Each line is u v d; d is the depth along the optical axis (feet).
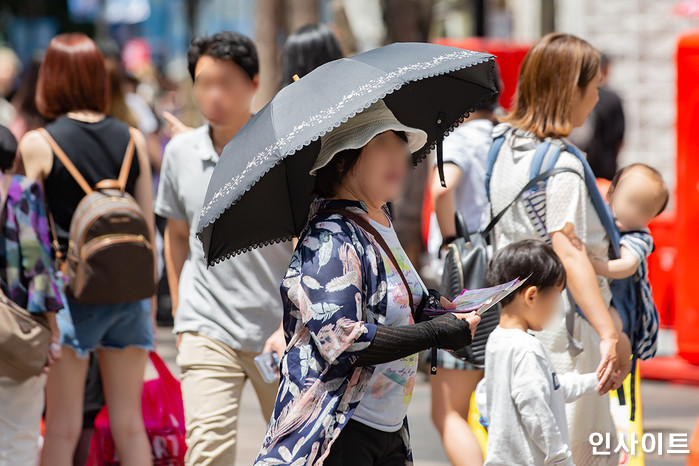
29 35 311.47
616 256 35.01
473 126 44.24
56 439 39.55
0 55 105.50
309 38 42.01
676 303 70.79
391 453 27.04
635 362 36.42
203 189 38.09
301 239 25.52
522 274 32.04
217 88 37.76
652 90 119.96
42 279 36.76
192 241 38.34
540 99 35.24
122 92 50.67
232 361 37.37
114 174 40.57
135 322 40.14
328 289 24.44
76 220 38.78
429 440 55.36
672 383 69.87
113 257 38.27
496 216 36.06
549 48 35.04
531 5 148.36
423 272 94.99
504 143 36.11
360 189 26.04
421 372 70.59
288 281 25.13
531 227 35.17
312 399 24.82
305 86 25.23
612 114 74.33
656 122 119.96
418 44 26.55
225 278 37.29
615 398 37.01
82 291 38.29
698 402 64.13
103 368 40.34
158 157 84.07
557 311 32.76
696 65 68.08
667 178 119.14
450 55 25.79
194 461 36.99
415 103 29.12
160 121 95.35
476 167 43.50
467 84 29.37
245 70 38.04
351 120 25.77
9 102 97.30
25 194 36.88
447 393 37.99
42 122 50.96
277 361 35.76
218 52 37.60
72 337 39.19
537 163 34.55
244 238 26.58
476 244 37.27
